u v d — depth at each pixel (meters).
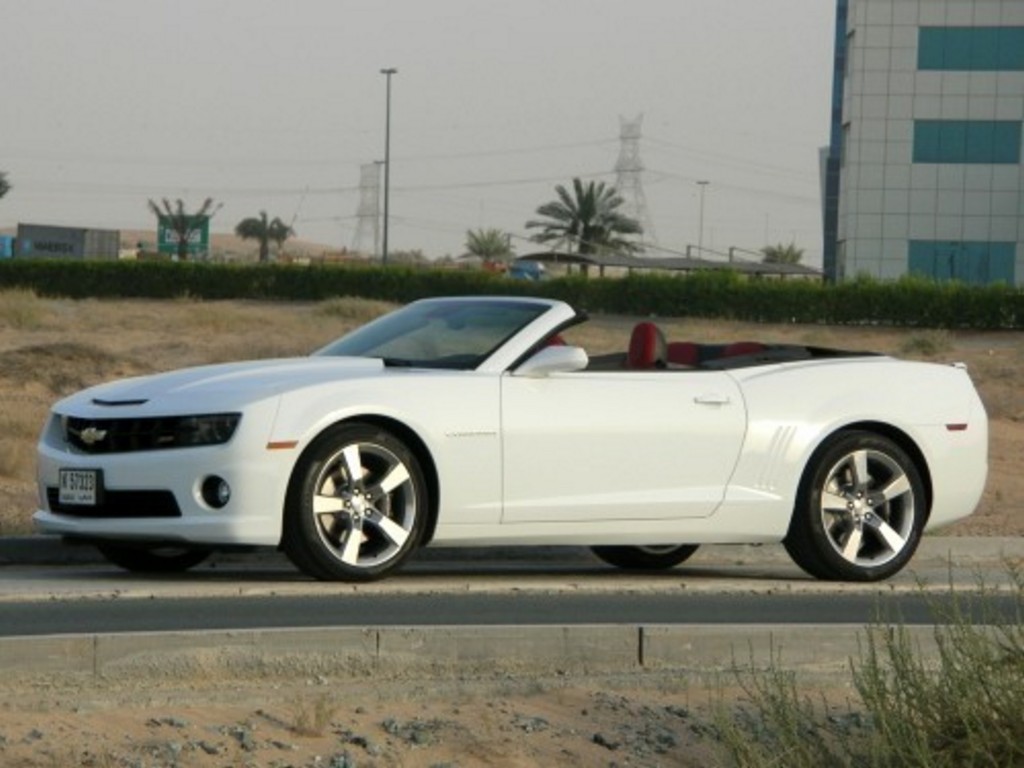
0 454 24.94
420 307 18.56
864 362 18.84
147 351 57.16
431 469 16.84
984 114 138.50
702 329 97.88
